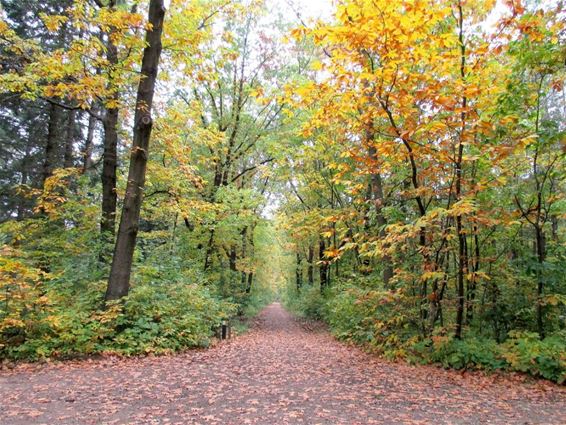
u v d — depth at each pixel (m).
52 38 14.35
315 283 25.41
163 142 11.98
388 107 7.39
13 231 10.90
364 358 8.87
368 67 6.96
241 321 20.36
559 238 10.71
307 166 18.67
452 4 7.34
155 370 6.82
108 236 10.74
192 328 9.51
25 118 16.69
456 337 8.02
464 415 4.80
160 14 9.30
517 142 6.88
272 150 17.97
